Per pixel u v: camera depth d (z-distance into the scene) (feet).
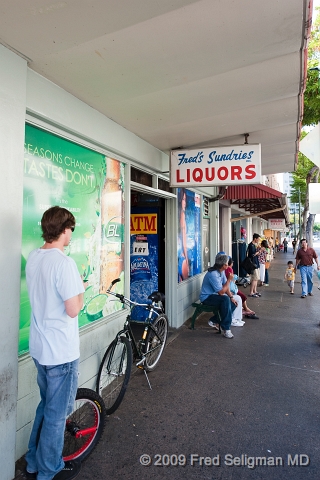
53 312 7.27
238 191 34.68
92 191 12.33
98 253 12.63
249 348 17.53
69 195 11.07
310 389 12.91
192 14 7.95
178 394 12.47
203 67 10.36
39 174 9.80
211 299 20.04
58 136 10.57
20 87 8.50
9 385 8.05
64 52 8.65
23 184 9.21
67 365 7.48
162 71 10.28
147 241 21.90
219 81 11.34
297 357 16.26
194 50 9.41
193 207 25.43
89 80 10.17
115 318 13.51
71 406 7.76
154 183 18.10
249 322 23.08
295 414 11.12
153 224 21.77
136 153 15.58
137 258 22.02
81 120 11.41
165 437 9.86
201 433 10.05
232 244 43.11
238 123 15.69
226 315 19.42
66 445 9.00
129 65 9.73
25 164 9.30
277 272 57.21
